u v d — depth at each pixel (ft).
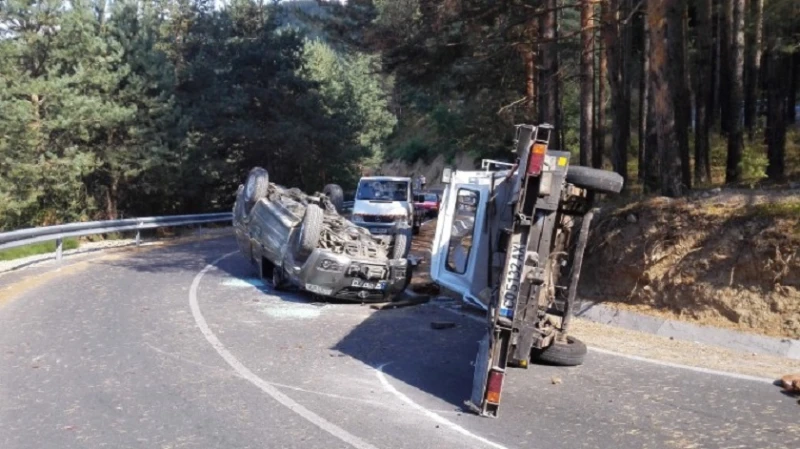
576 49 74.49
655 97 39.47
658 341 31.45
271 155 132.36
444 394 23.53
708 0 63.36
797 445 18.86
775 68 49.65
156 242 76.64
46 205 89.71
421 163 205.46
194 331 31.99
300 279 39.93
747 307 30.78
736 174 48.83
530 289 22.47
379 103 225.35
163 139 96.58
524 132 24.52
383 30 65.62
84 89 89.81
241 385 24.00
